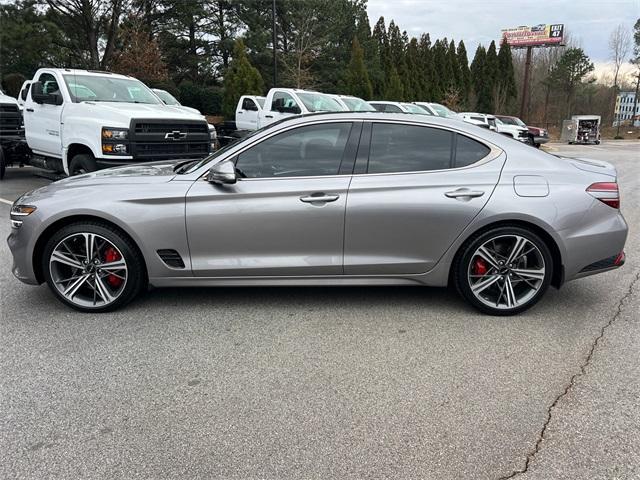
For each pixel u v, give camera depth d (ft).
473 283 13.76
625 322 13.56
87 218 13.67
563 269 13.52
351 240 13.43
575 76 179.73
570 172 13.67
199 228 13.41
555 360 11.48
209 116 93.50
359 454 8.41
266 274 13.70
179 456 8.37
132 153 25.21
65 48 80.02
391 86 128.67
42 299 15.10
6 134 35.73
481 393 10.15
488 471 8.04
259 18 106.52
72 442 8.70
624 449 8.52
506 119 101.24
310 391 10.21
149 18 92.79
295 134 13.60
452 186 13.28
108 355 11.69
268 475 7.95
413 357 11.60
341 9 113.80
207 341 12.39
